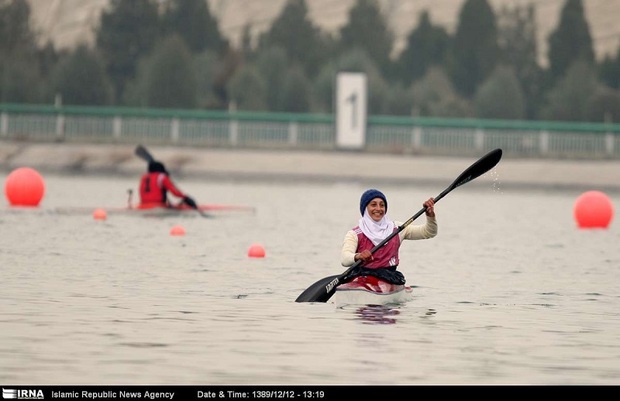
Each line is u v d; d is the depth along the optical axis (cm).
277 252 6569
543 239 8050
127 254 6191
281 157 19538
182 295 4612
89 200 11438
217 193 14175
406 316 4150
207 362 3262
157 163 9100
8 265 5512
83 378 3036
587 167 19375
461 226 9288
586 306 4544
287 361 3291
